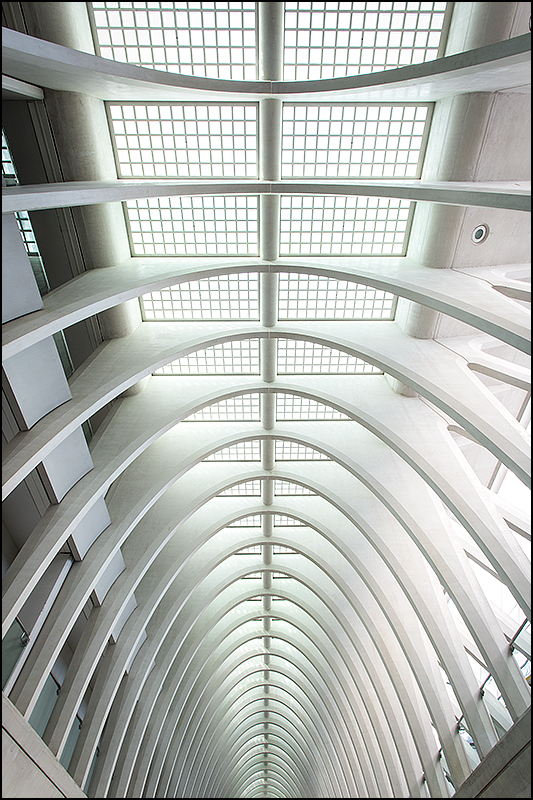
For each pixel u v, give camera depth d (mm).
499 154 12039
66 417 10961
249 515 22719
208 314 16594
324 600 24703
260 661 34094
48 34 10141
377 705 23859
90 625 15070
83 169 11734
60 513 11953
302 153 13352
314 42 11523
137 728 19750
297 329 16203
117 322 14945
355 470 17781
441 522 15547
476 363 13859
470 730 14758
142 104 12312
